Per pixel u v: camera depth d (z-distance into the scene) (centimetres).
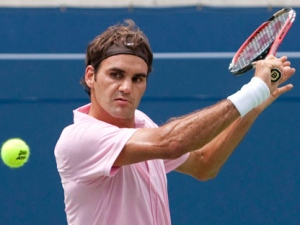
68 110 2267
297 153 2288
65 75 2262
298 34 2289
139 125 1234
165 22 2298
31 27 2283
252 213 2289
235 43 2297
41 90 2261
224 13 2295
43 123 2261
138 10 2302
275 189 2289
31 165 2259
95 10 2295
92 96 1188
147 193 1166
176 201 2278
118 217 1143
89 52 1174
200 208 2280
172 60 2269
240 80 2267
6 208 2255
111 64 1132
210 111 1087
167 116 2273
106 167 1098
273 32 1356
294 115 2286
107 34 1159
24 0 2475
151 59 1183
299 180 2289
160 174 1207
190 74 2272
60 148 1147
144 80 1160
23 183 2256
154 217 1173
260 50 1312
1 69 2253
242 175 2288
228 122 1091
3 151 1612
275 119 2284
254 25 2295
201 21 2298
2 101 2253
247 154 2288
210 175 1364
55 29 2288
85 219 1165
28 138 2262
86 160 1121
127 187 1143
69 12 2292
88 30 2294
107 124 1134
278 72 1128
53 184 2264
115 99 1137
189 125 1077
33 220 2264
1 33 2275
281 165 2289
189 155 1323
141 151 1086
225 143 1330
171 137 1076
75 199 1163
